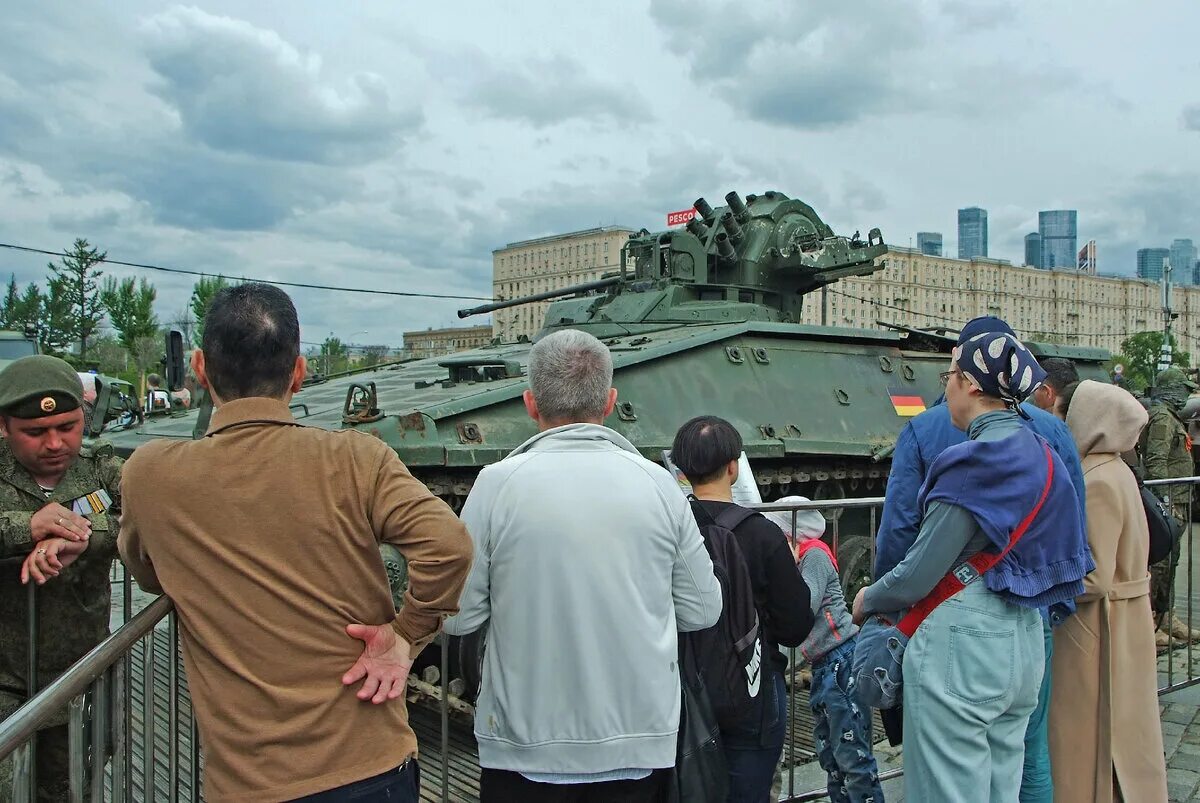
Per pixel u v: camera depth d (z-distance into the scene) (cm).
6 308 5662
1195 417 2073
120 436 1253
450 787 668
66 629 422
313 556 313
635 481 379
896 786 625
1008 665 405
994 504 403
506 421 894
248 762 305
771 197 1514
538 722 365
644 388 1033
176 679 365
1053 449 458
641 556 371
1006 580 405
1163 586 978
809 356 1227
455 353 1503
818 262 1446
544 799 368
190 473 312
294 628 310
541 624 366
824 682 546
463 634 385
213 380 330
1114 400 530
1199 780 652
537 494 371
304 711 308
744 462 586
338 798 308
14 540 375
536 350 405
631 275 1488
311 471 317
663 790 388
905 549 505
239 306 327
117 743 332
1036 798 489
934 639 412
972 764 404
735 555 426
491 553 377
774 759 452
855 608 452
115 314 5881
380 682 318
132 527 321
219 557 309
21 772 274
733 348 1145
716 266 1437
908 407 1284
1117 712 536
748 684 416
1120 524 519
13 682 413
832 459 1171
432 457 826
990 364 427
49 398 396
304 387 1359
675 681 377
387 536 320
